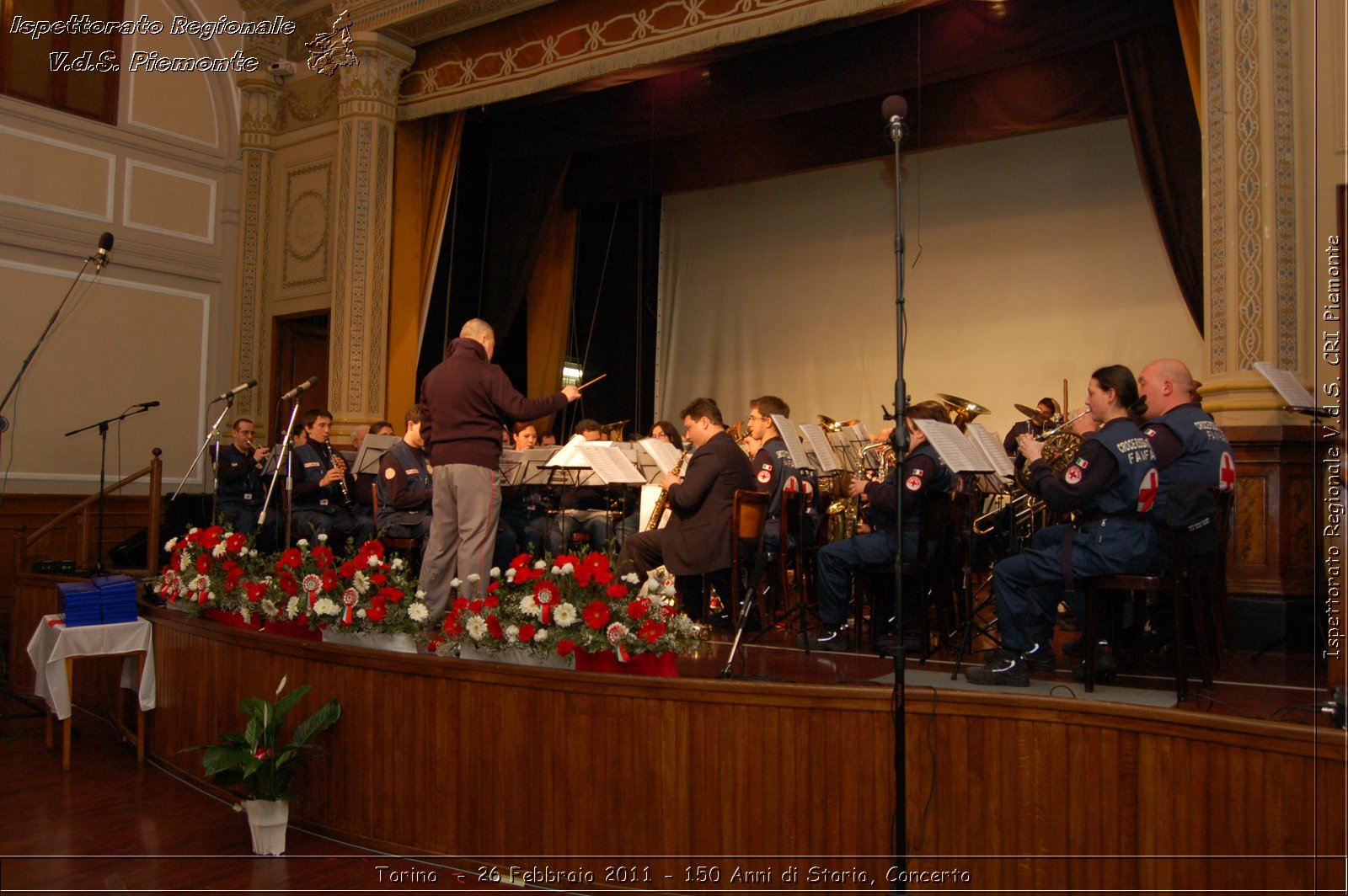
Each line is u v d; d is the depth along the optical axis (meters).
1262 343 5.09
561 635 3.72
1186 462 4.15
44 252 8.84
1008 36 7.38
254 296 10.20
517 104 9.14
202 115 10.06
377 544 4.46
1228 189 5.22
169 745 5.05
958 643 5.07
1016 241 9.13
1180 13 6.28
